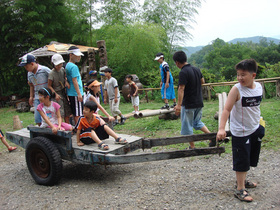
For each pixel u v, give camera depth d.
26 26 14.78
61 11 15.12
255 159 3.22
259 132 3.05
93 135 3.83
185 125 4.72
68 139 3.82
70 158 3.94
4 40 15.51
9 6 14.52
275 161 4.09
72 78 4.83
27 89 16.44
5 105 15.22
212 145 3.83
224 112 3.05
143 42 13.77
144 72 14.41
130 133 6.73
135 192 3.56
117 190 3.68
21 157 5.82
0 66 16.08
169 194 3.41
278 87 8.59
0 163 5.51
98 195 3.58
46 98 4.09
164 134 6.31
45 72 4.95
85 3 14.91
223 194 3.28
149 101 12.12
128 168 4.50
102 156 3.50
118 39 14.27
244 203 3.03
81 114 5.07
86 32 15.45
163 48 16.34
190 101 4.59
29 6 14.16
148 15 17.14
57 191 3.81
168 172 4.14
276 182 3.46
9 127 9.20
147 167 4.45
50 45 12.26
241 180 3.12
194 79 4.55
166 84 7.20
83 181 4.12
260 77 10.82
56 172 3.86
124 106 11.30
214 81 11.77
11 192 3.96
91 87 5.45
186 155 3.22
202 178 3.79
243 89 2.98
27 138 4.50
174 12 17.00
